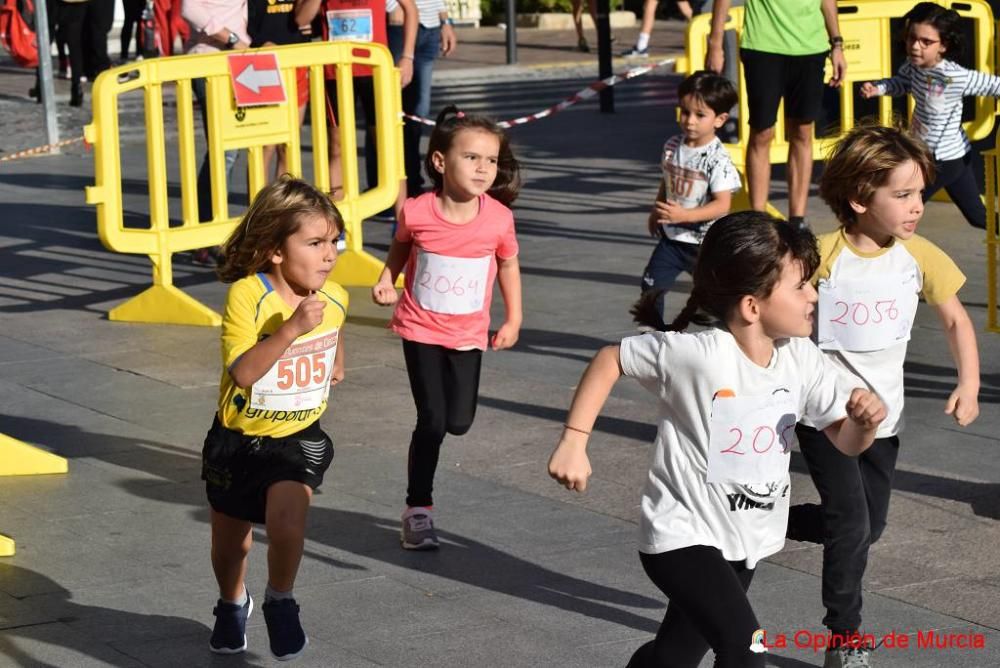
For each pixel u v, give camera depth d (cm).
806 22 1434
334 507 848
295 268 611
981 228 1511
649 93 3088
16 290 1470
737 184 1043
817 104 1472
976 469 894
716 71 1473
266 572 746
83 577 741
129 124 2625
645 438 970
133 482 892
